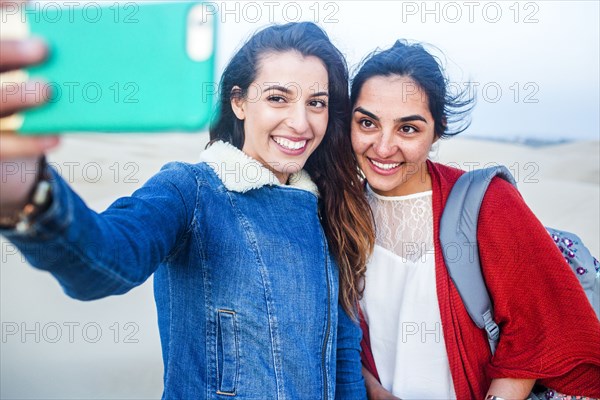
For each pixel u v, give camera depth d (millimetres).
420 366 1948
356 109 1889
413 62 1878
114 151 7219
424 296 1935
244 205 1584
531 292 1820
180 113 843
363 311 2059
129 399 3281
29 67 796
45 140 826
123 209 1270
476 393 1893
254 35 1723
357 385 1897
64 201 943
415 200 2010
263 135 1652
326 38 1771
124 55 851
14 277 4785
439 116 1963
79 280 1038
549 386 1867
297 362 1551
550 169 6922
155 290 1679
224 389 1502
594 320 1794
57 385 3350
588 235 5172
